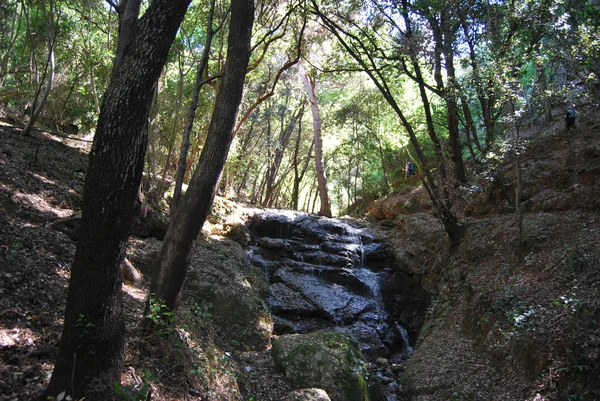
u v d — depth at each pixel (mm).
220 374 6047
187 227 5898
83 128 15211
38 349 4426
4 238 6133
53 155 10477
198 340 6430
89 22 11742
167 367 5309
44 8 10375
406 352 10859
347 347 7324
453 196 12234
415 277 12992
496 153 10375
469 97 10852
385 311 12430
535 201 11133
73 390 3689
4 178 7996
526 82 11969
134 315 6230
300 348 7180
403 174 23172
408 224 15164
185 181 15930
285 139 24250
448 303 10156
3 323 4574
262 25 11578
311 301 11281
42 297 5410
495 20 11055
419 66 11953
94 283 3748
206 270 9516
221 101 6141
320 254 13625
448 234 11953
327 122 24953
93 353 3787
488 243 10508
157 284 5852
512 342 6910
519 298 7723
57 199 8547
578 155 11547
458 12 11211
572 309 6379
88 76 13719
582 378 5512
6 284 5137
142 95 3822
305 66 14836
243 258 12320
